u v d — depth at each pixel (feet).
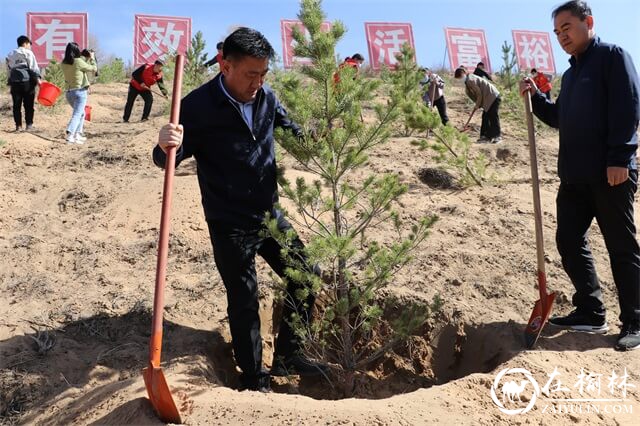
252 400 10.23
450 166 23.20
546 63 64.18
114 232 17.51
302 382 13.29
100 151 25.81
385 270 11.99
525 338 13.09
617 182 12.32
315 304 14.08
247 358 11.43
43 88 28.91
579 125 12.80
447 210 19.77
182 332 12.93
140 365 11.91
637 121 12.34
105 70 58.08
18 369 11.69
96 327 13.08
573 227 13.57
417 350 14.05
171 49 54.08
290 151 12.03
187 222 17.56
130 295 14.21
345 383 12.71
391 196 12.37
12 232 17.46
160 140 10.10
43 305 13.84
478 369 13.52
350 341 12.50
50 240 16.83
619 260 13.03
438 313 14.34
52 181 21.67
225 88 10.94
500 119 36.88
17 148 26.35
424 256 16.49
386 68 43.45
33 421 10.71
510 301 14.99
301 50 12.14
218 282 14.89
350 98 12.21
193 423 9.70
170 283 14.82
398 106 12.36
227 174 11.13
